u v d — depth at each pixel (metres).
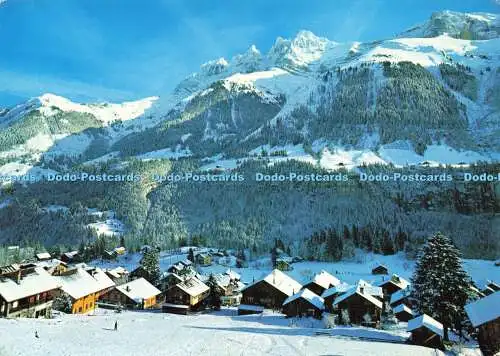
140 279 107.69
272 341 59.31
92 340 53.44
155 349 50.91
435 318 67.19
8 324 58.88
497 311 52.12
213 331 65.31
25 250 197.88
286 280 102.81
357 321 78.50
